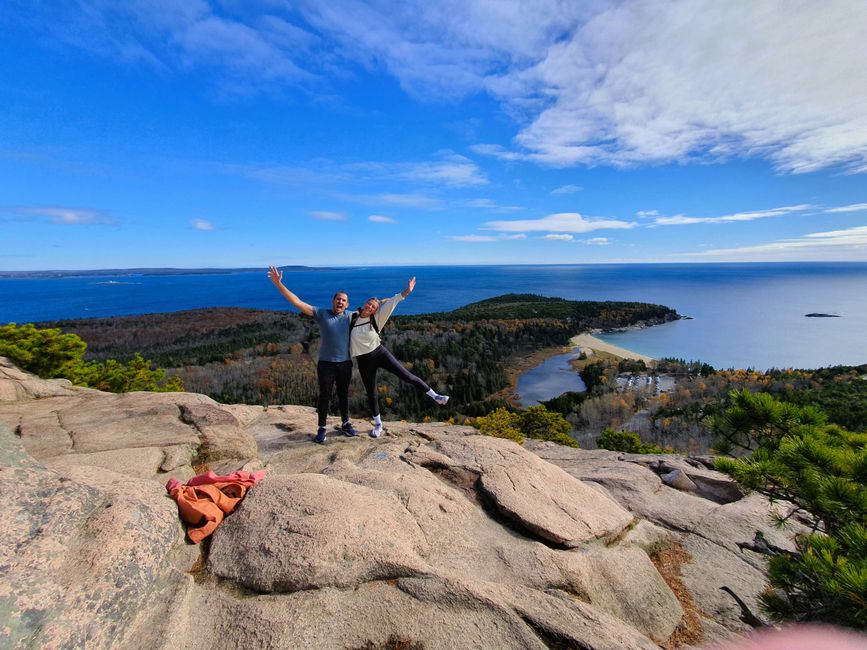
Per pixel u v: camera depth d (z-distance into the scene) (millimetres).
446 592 2865
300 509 3381
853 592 2629
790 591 3184
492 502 4289
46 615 2123
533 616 2805
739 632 3412
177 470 4621
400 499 4031
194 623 2543
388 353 6156
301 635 2467
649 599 3529
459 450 5469
